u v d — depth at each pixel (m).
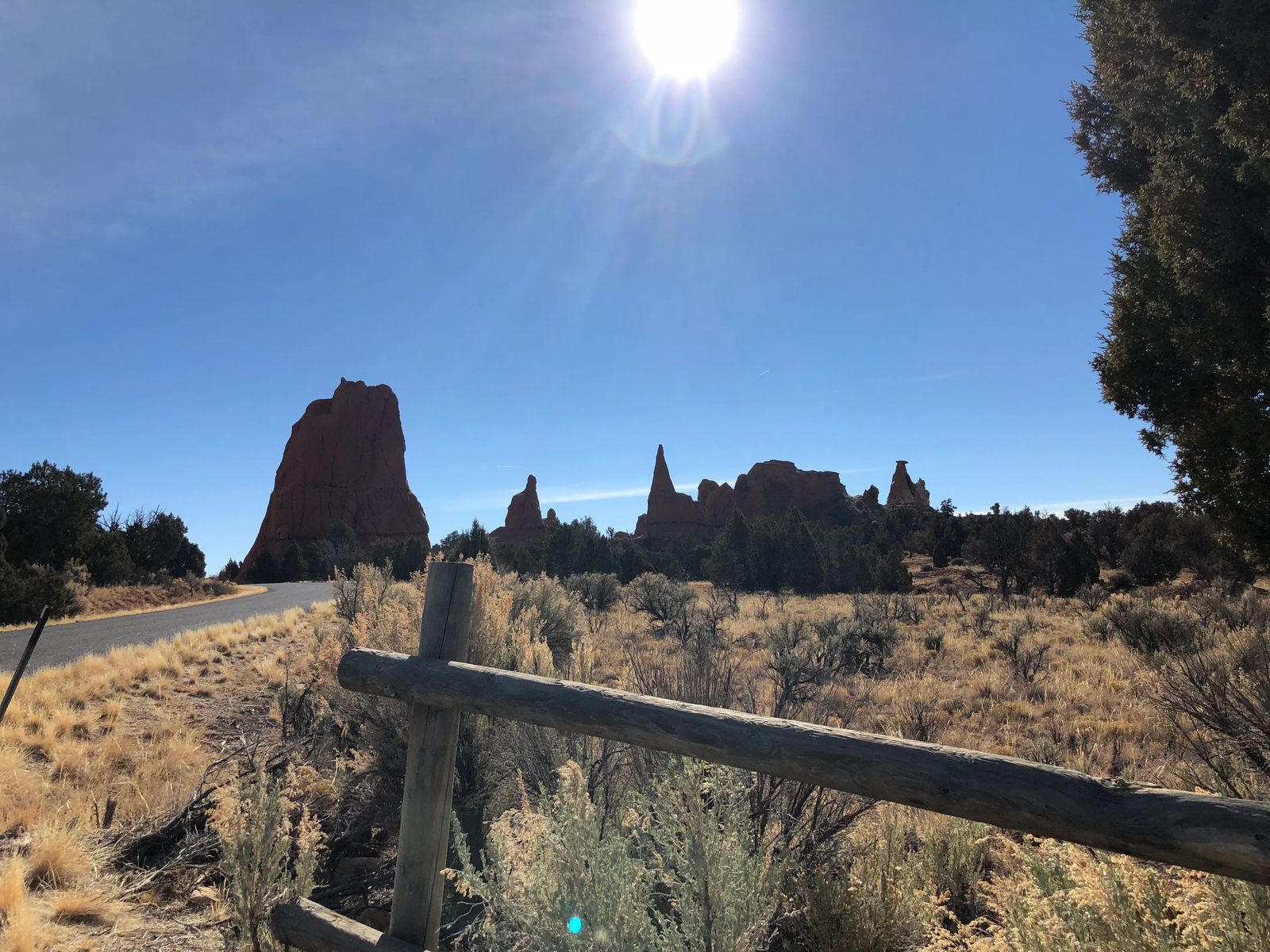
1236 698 5.12
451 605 2.57
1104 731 8.22
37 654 14.00
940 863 4.38
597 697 2.10
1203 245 5.70
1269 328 5.39
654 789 3.68
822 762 1.74
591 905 2.71
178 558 53.56
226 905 3.04
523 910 2.80
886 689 10.75
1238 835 1.33
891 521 77.81
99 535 38.62
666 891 3.59
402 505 132.00
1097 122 7.41
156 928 3.71
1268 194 5.41
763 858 3.19
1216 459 6.20
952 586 40.84
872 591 43.31
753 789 3.98
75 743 7.02
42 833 4.40
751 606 28.97
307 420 130.38
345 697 6.10
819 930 3.28
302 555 72.50
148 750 7.10
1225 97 5.83
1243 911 2.35
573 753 4.71
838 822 4.02
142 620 22.28
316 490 125.69
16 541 33.72
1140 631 14.19
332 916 2.73
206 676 11.11
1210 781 4.49
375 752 5.56
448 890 4.24
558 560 50.88
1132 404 6.75
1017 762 1.58
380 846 5.12
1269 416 5.64
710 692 5.12
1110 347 6.81
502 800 5.09
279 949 2.91
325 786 5.55
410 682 2.45
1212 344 5.87
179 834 4.92
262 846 2.97
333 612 17.61
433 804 2.46
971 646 16.23
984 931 3.64
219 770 6.30
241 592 46.50
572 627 12.44
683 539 69.44
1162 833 1.40
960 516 76.75
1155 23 5.87
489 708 2.27
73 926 3.62
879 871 3.66
